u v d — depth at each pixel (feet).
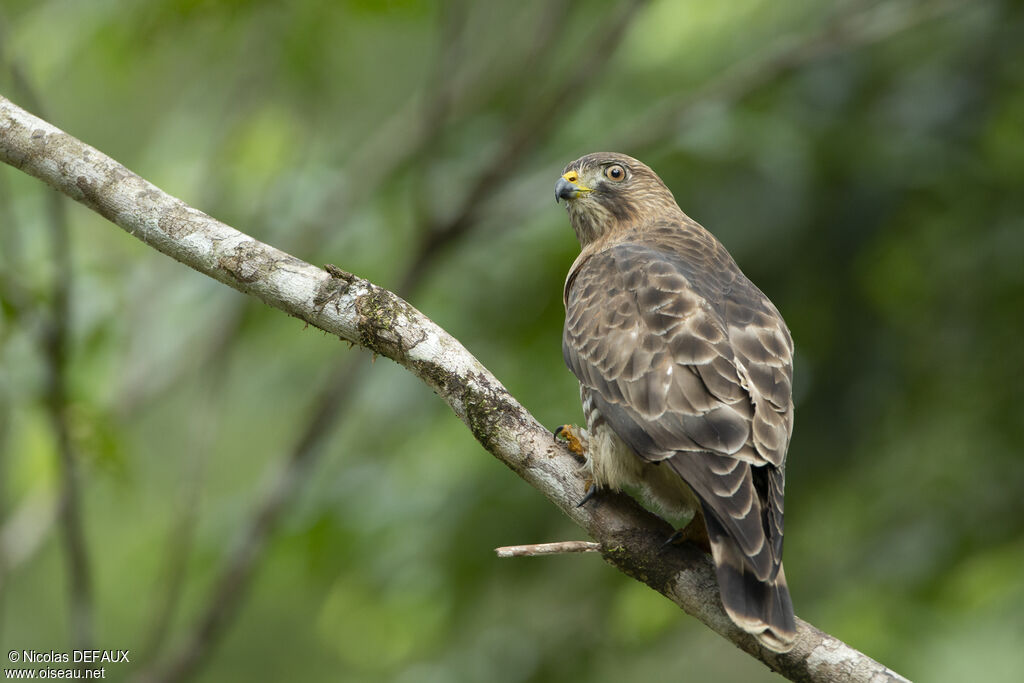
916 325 40.91
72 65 40.16
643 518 20.88
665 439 20.80
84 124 44.86
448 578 40.60
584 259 28.66
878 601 39.70
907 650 39.24
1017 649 39.40
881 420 41.19
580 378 23.02
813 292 40.55
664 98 41.57
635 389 21.62
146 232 22.16
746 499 19.53
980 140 39.22
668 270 23.21
